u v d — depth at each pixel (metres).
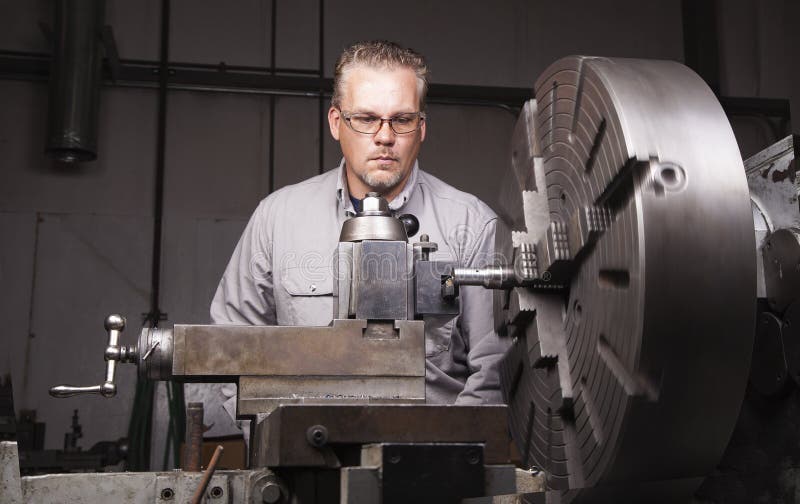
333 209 1.68
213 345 1.09
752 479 1.11
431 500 0.82
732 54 4.54
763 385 1.10
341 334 1.10
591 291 1.02
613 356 0.97
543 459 1.20
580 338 1.07
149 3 4.46
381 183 1.56
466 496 0.82
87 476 1.02
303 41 4.53
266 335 1.09
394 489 0.81
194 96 4.46
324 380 1.09
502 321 1.30
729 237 0.91
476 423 0.87
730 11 4.57
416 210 1.67
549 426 1.17
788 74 4.53
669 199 0.90
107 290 4.26
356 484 0.82
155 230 4.32
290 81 4.47
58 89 4.02
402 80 1.54
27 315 4.18
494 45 4.62
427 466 0.82
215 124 4.45
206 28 4.48
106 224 4.30
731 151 0.94
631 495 1.05
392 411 0.87
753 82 4.52
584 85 1.03
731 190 0.92
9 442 1.00
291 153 4.46
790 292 1.07
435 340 1.48
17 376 4.12
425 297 1.13
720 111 0.96
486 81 4.59
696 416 0.95
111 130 4.36
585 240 0.99
